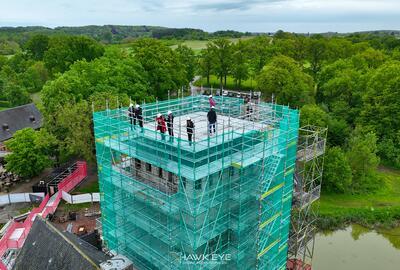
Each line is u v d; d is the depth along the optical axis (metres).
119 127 32.47
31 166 59.47
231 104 41.75
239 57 119.19
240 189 30.12
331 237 51.81
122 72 74.69
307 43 127.12
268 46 130.25
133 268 30.81
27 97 109.12
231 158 29.83
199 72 129.25
